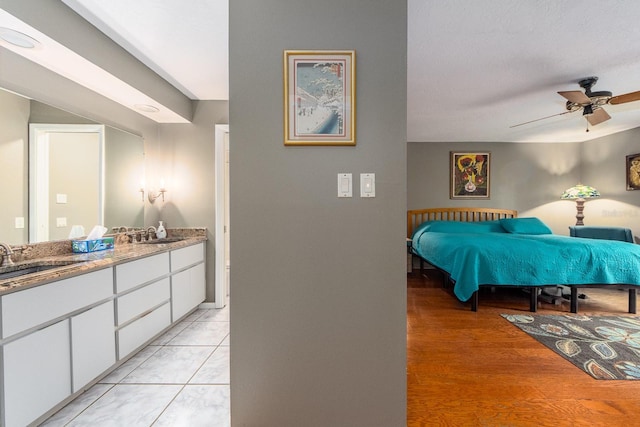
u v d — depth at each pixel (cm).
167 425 159
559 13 183
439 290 414
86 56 191
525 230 459
